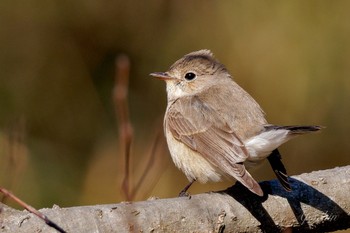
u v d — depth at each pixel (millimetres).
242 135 8773
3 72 14344
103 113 14469
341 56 13305
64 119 14359
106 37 14742
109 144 14148
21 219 6973
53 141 14125
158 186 13086
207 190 13211
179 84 10180
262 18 13602
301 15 13391
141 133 14172
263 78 13531
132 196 6648
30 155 13555
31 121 14219
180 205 7559
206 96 9555
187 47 14312
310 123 13531
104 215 7191
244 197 7965
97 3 14680
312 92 13414
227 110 9117
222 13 13945
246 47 13656
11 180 8000
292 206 8102
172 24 14555
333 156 13969
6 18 14484
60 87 14562
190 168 9344
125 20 14766
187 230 7500
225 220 7750
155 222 7363
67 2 14648
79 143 14219
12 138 8641
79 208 7215
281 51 13438
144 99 14453
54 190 13133
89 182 13469
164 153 9922
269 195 8102
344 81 13352
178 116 9508
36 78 14469
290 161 14109
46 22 14609
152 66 14539
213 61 10227
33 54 14555
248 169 8797
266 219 7961
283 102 13508
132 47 14703
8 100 14219
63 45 14680
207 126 9117
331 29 13320
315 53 13328
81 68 14680
